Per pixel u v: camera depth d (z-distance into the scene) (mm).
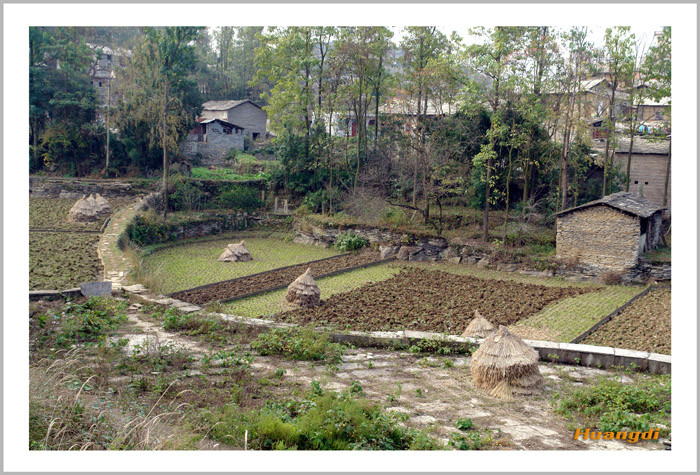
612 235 22344
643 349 13594
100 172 35312
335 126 34469
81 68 35312
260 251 27750
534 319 16625
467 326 15180
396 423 7816
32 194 31875
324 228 29484
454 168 28109
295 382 9688
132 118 34500
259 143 45406
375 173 30984
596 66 25281
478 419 8523
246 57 52656
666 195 26797
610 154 28828
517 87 24578
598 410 8836
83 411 7488
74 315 12117
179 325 12641
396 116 33000
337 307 17688
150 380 9086
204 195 33469
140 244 26594
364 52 30000
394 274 23438
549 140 26625
